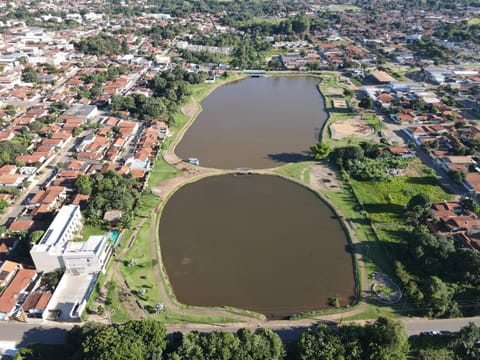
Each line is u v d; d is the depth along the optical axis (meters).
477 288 114.38
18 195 159.38
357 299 114.31
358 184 172.62
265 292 117.12
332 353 89.44
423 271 122.44
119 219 139.62
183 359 87.06
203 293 116.50
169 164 189.00
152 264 126.19
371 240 137.88
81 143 195.75
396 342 89.88
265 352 90.00
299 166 188.88
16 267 120.94
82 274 119.75
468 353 95.25
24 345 98.25
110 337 87.31
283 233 142.88
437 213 146.88
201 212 154.38
